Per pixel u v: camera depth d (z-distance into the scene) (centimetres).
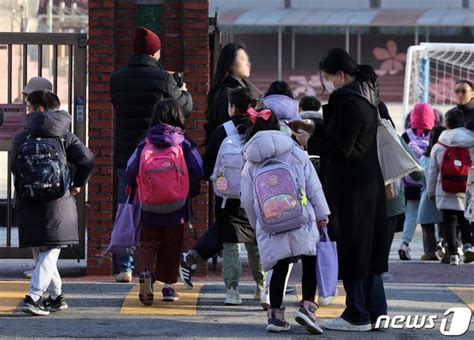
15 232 3597
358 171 1984
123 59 2706
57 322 2108
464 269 2977
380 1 14638
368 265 2002
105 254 2652
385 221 2036
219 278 2652
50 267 2150
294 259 2012
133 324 2095
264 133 1981
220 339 1967
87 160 2134
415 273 2870
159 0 2705
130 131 2488
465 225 3084
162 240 2272
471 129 3145
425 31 14575
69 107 2742
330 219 1986
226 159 2178
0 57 2852
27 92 2508
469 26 14175
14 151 2114
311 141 1984
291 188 1942
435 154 3072
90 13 2645
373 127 1994
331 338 1984
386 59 14675
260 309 2253
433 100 9188
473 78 8050
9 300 2330
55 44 2736
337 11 14600
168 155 2186
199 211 2658
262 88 14612
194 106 2672
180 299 2355
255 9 14612
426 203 3194
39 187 2070
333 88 2006
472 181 2886
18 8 10138
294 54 14688
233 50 2392
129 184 2241
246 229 2233
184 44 2672
